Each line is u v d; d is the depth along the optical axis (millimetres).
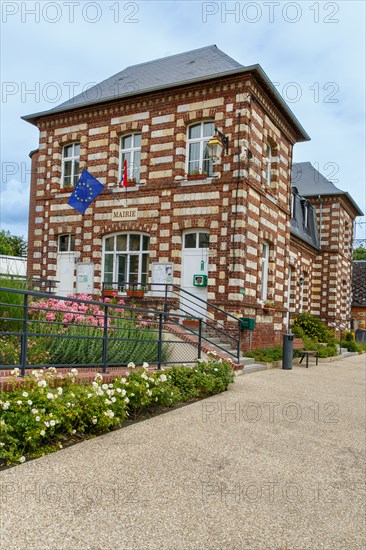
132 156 16000
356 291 32594
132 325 10031
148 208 15242
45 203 17406
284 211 17219
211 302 13969
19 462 4434
